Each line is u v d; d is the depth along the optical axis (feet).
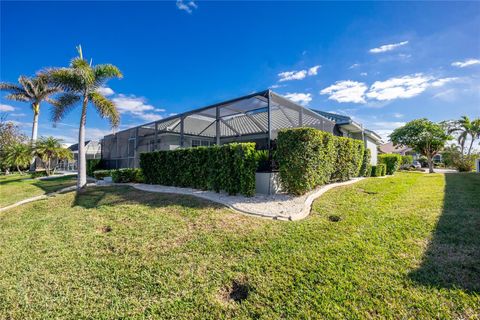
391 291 8.65
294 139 23.68
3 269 11.98
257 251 12.26
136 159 51.67
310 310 8.04
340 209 19.08
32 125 74.13
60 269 11.73
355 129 56.18
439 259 10.62
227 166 24.70
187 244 13.48
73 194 31.37
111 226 17.38
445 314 7.52
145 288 9.89
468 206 19.16
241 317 8.02
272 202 21.43
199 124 51.55
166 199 24.04
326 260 10.96
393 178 42.37
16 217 22.12
